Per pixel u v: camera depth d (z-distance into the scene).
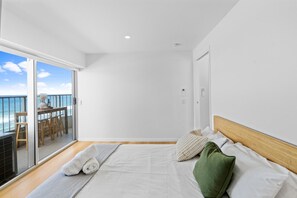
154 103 4.41
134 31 2.92
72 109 4.50
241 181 1.22
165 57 4.36
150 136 4.44
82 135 4.53
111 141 4.48
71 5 2.04
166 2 2.01
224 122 2.32
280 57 1.35
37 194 1.35
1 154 2.38
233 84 2.14
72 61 3.80
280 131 1.36
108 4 2.03
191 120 4.36
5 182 2.37
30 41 2.50
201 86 3.90
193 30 2.89
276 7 1.38
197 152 2.04
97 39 3.31
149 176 1.65
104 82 4.46
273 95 1.43
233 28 2.12
